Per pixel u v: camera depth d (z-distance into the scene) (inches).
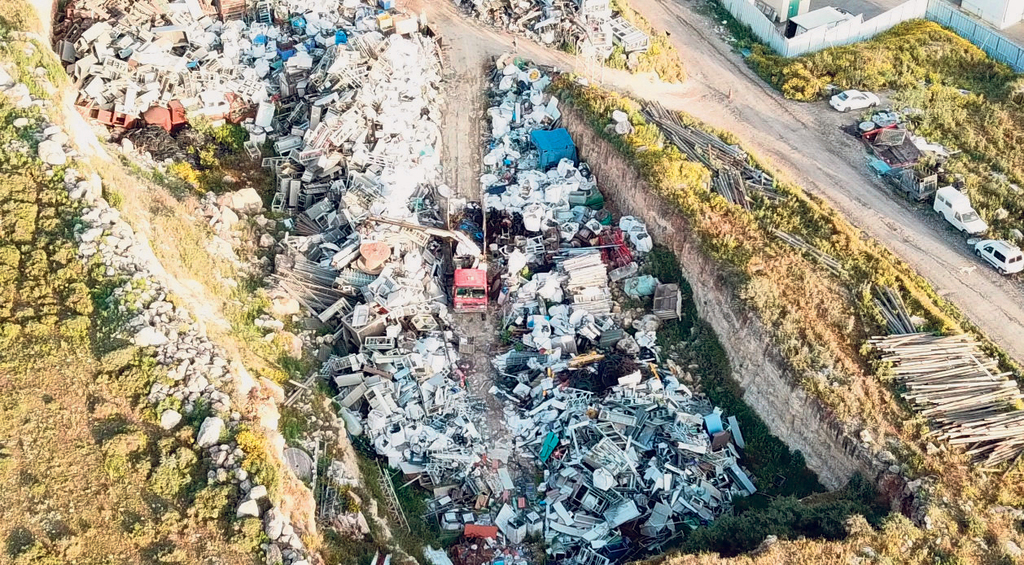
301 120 2413.9
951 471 1668.3
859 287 1972.2
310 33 2608.3
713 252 2053.4
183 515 1437.0
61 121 1956.2
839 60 2659.9
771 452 1870.1
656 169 2229.3
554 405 1915.6
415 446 1836.9
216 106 2401.6
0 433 1493.6
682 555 1581.0
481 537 1718.8
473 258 2142.0
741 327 1953.7
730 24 2888.8
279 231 2158.0
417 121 2402.8
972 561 1553.9
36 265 1686.8
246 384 1638.8
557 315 2063.2
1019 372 1833.2
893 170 2308.1
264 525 1432.1
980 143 2386.8
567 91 2486.5
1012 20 2795.3
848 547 1573.6
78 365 1579.7
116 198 1859.0
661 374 1987.0
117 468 1466.5
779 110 2541.8
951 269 2079.2
